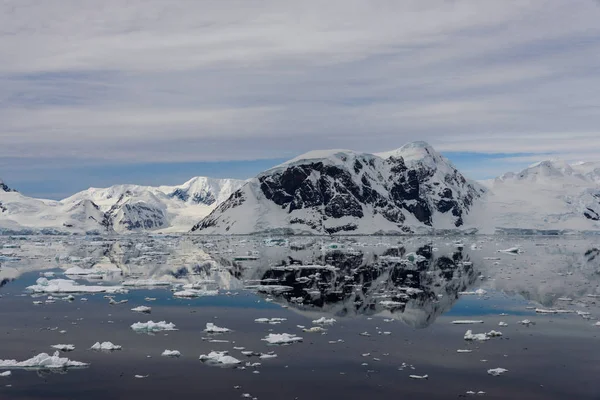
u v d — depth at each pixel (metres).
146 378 45.06
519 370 47.75
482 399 41.50
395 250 186.75
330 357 50.97
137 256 167.75
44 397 41.12
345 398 41.22
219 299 80.94
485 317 68.69
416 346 54.94
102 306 74.69
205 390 42.56
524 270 120.81
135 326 61.25
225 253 177.88
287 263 138.00
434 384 44.22
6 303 76.50
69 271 113.25
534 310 73.06
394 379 45.34
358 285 96.00
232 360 49.22
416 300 80.62
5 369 47.28
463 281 101.44
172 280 105.19
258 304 77.00
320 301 79.62
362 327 63.06
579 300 80.94
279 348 53.91
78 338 57.06
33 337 57.28
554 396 42.12
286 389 42.94
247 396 41.47
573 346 55.06
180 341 56.19
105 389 42.66
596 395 42.34
